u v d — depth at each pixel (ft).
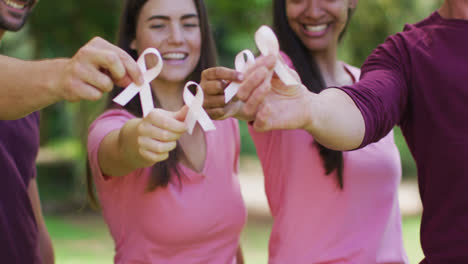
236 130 9.61
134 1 9.25
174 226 8.48
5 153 7.43
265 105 5.32
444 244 6.41
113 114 8.64
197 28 9.34
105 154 7.43
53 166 63.41
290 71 5.76
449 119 6.43
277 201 9.12
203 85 5.72
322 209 8.73
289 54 9.32
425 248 6.69
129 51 9.57
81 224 36.37
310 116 5.60
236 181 9.40
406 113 6.87
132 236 8.65
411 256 26.37
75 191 48.37
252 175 69.26
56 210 41.86
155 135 5.03
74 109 47.39
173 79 9.24
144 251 8.57
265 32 5.39
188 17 9.21
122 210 8.60
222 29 63.57
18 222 7.55
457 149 6.32
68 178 57.21
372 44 34.47
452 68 6.50
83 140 41.93
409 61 6.75
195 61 9.42
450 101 6.44
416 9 35.09
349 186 8.70
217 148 9.03
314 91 9.10
